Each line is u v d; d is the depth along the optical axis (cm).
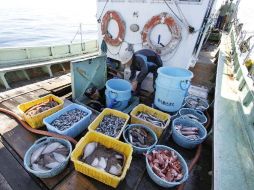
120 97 243
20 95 270
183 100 251
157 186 153
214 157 144
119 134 181
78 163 142
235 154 148
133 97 292
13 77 407
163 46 297
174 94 233
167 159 161
